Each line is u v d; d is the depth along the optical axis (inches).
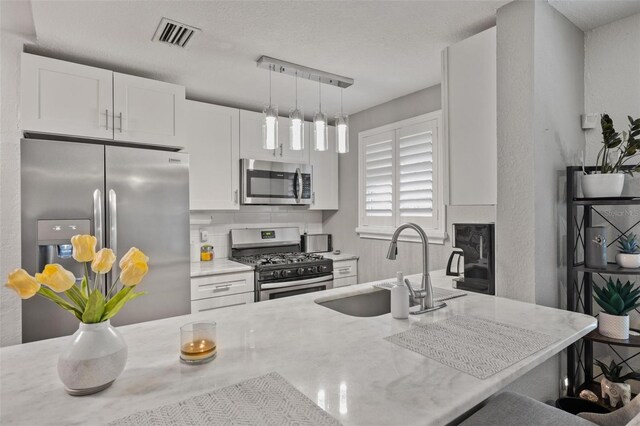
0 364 41.7
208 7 69.7
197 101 123.3
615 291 67.4
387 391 34.9
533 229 67.7
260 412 31.3
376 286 81.6
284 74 102.2
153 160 96.7
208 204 120.0
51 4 68.2
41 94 85.5
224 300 112.3
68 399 33.7
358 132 141.9
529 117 67.7
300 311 62.2
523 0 68.4
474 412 50.8
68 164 84.8
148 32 79.3
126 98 96.4
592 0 70.4
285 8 70.4
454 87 80.5
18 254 84.2
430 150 113.0
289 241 151.1
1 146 83.1
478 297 72.3
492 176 74.2
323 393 34.5
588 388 73.9
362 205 140.5
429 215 113.8
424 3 69.4
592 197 68.9
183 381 37.1
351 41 84.0
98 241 87.4
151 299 96.0
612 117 79.1
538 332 51.4
